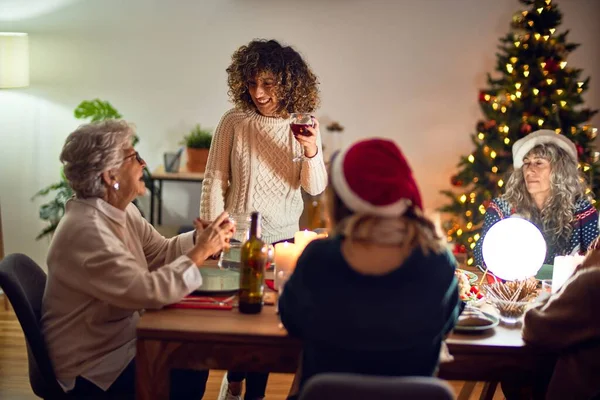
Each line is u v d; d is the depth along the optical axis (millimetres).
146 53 4781
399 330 1655
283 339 2002
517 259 2301
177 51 4785
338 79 4871
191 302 2223
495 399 3209
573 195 2910
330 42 4824
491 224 2980
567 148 2916
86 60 4766
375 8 4797
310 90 2930
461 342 2021
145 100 4836
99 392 2242
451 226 4664
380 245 1638
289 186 2955
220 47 4793
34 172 4840
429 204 5035
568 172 2895
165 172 4664
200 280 2197
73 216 2215
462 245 4434
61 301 2234
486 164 4465
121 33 4750
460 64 4875
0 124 4785
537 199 2949
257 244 2133
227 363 2043
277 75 2816
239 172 2922
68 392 2236
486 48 4859
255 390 2869
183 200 4992
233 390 2912
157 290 2119
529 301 2248
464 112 4930
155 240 2568
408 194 1657
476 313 2154
